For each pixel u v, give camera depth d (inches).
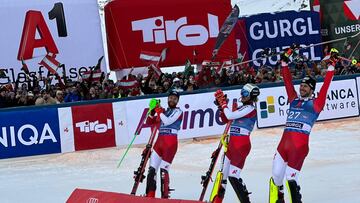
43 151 1216.8
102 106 1254.9
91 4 1627.7
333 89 1437.0
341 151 1064.8
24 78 1539.1
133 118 1277.1
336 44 2015.3
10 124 1196.5
